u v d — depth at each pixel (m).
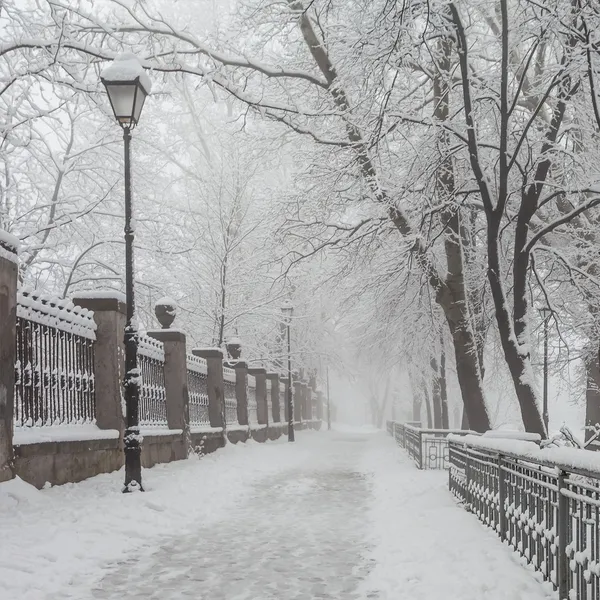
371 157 18.66
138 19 18.45
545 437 15.84
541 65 18.39
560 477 5.47
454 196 17.53
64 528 7.72
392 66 15.90
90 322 12.27
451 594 5.64
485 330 21.70
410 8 14.80
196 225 27.56
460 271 18.97
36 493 8.99
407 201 18.92
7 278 8.96
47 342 10.57
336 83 17.52
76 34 18.73
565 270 20.83
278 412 37.12
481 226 22.31
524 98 20.14
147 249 24.86
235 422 26.41
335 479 15.52
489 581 5.92
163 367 16.95
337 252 21.03
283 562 7.00
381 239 20.03
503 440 7.80
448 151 17.16
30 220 23.27
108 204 24.72
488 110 17.81
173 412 17.09
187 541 8.02
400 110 18.31
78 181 25.44
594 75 15.19
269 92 21.53
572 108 18.84
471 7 17.70
